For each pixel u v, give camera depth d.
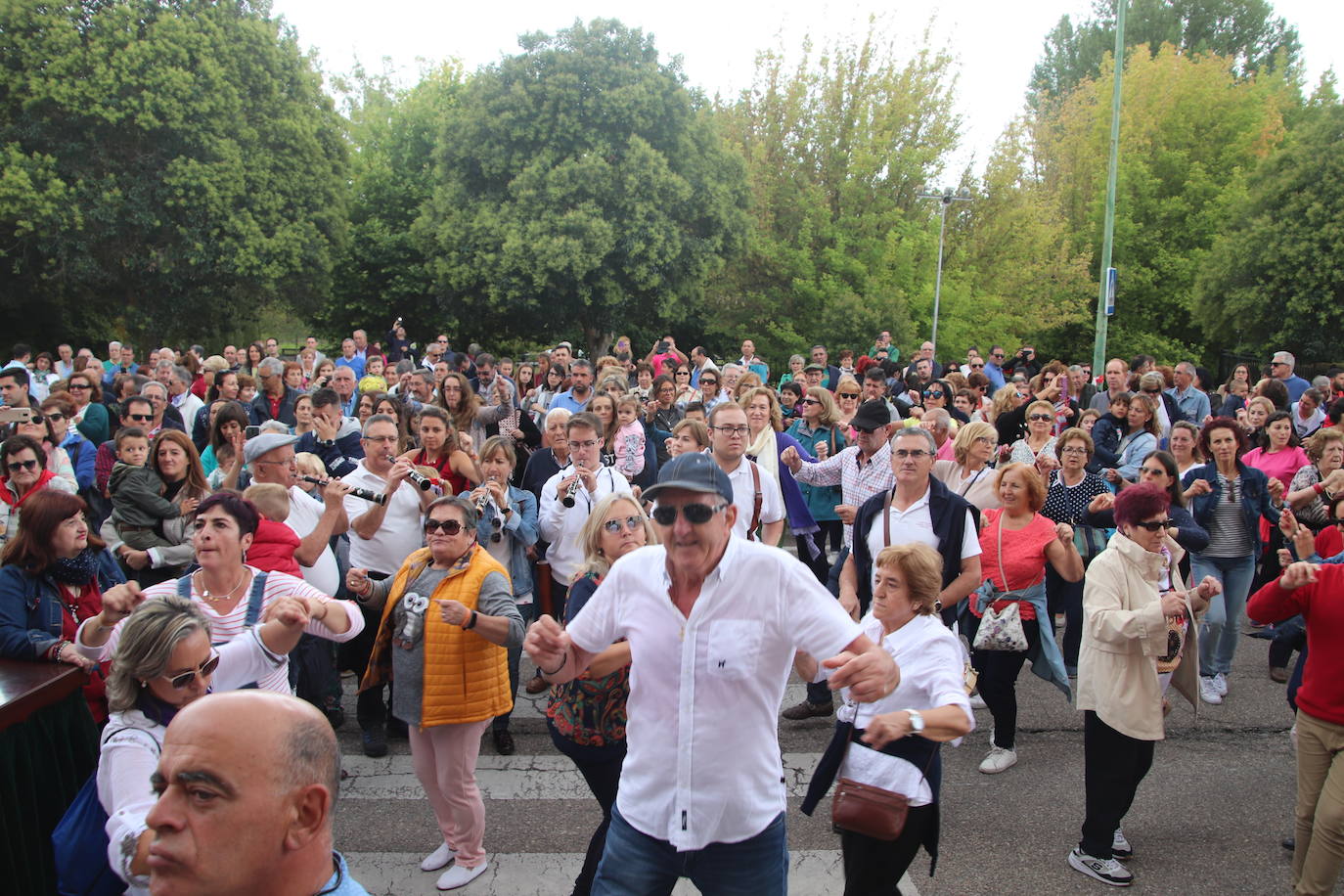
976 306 27.03
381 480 6.06
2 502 6.22
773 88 27.47
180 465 6.21
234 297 23.62
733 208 24.67
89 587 4.28
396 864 4.57
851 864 3.46
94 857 2.99
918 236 25.58
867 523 5.18
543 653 2.88
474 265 23.05
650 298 25.05
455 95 32.62
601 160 22.28
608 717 3.75
